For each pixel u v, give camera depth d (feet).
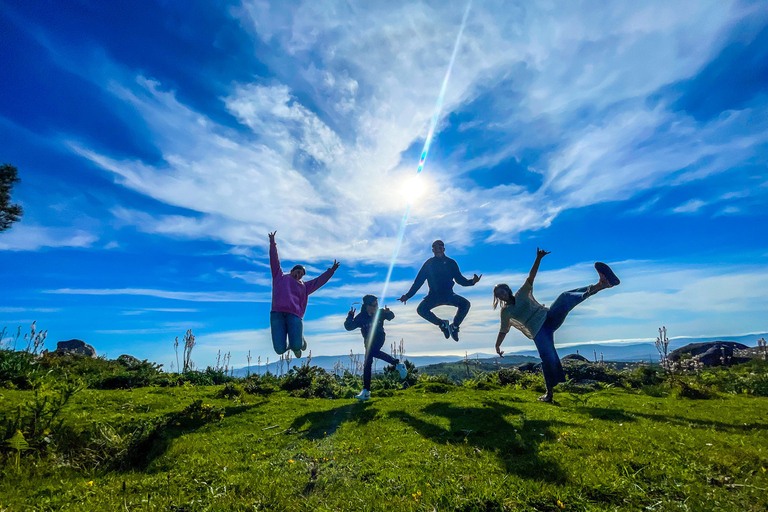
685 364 59.57
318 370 41.42
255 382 36.81
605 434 15.71
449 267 31.32
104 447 14.76
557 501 9.93
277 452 15.08
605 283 24.91
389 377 44.91
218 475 12.31
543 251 26.71
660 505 9.68
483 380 45.29
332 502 10.30
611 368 47.75
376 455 14.28
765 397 32.42
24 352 36.29
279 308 26.11
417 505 9.88
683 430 16.81
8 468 12.42
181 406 24.34
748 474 11.32
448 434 17.12
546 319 27.12
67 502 10.44
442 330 31.24
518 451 14.21
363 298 31.73
